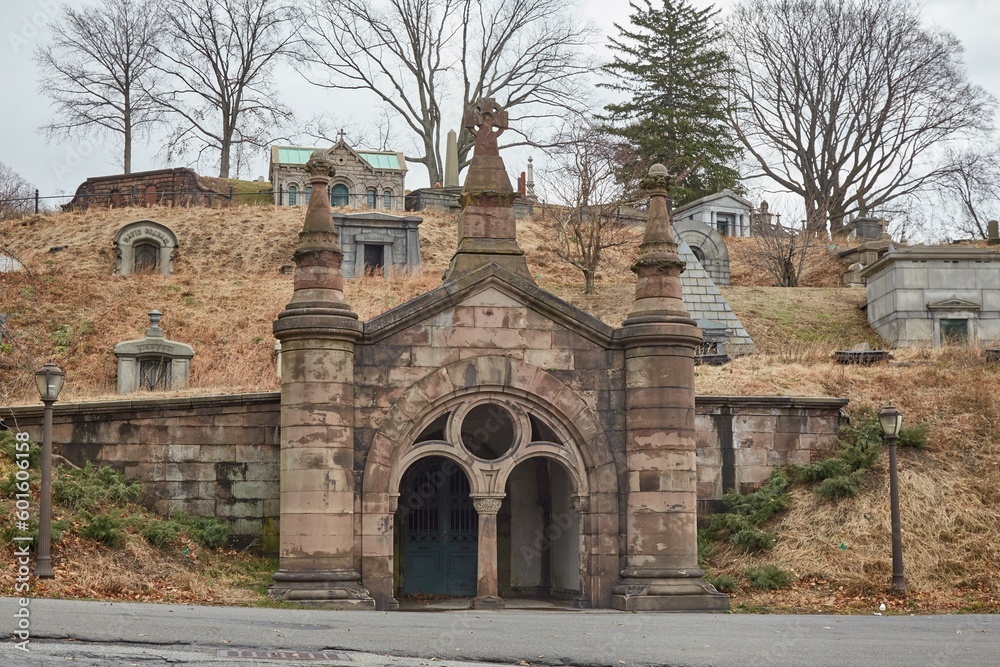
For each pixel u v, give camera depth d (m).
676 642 13.35
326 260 18.73
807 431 24.38
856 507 22.55
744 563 21.95
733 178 65.00
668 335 19.42
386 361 19.00
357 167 58.69
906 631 15.24
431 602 20.91
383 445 18.77
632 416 19.55
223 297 40.59
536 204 56.44
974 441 24.44
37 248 46.09
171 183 57.09
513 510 22.97
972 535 21.80
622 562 19.38
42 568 16.91
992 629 15.67
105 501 20.36
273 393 21.55
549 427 19.56
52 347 35.97
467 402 19.30
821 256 53.59
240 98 64.56
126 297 40.38
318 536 18.05
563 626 15.20
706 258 48.84
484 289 19.42
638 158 61.72
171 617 13.89
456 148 58.81
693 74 66.50
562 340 19.67
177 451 21.45
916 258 37.53
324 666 10.89
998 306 37.50
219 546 20.89
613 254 49.69
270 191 61.44
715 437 23.95
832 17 63.19
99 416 21.48
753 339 38.69
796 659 12.02
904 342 37.06
